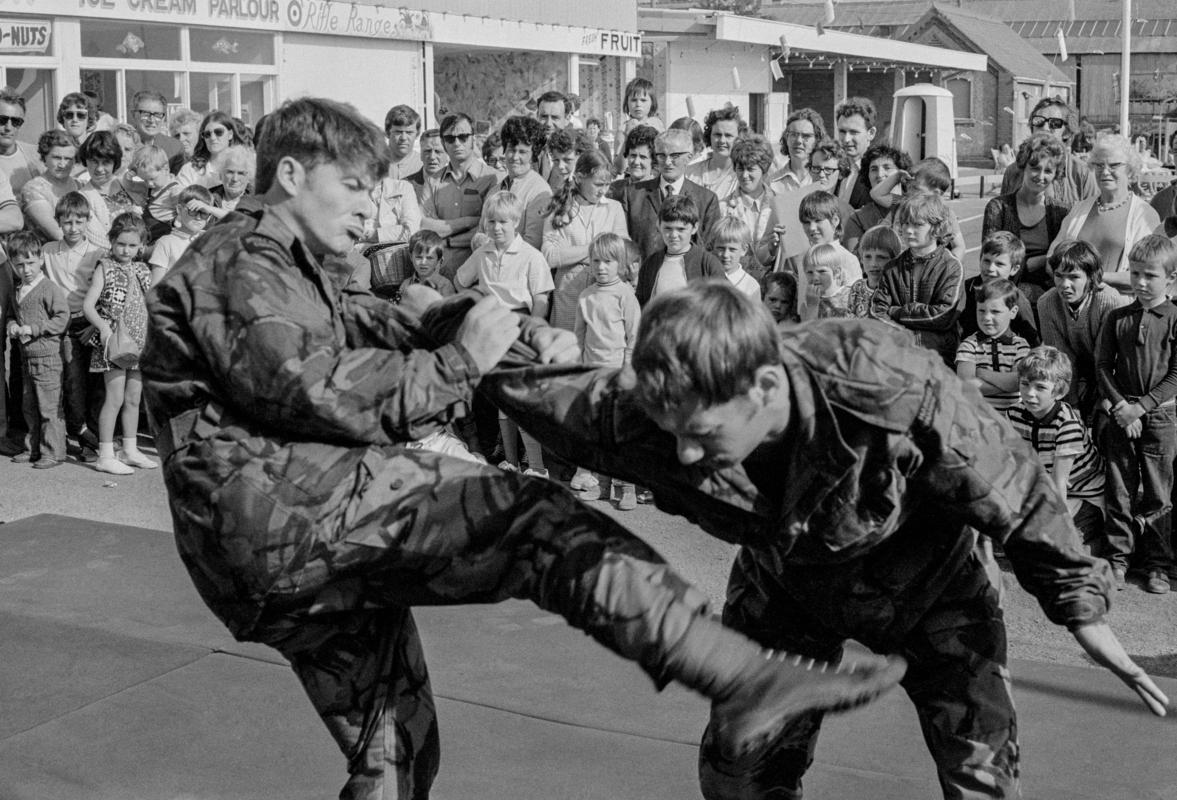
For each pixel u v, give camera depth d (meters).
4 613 4.50
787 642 2.52
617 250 5.98
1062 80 43.50
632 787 3.29
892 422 2.13
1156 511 5.05
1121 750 3.42
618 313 6.00
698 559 5.49
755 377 1.98
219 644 4.23
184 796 3.31
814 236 6.14
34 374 7.06
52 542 5.27
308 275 2.28
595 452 2.26
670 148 6.63
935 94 21.42
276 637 2.38
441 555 2.22
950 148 22.05
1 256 7.20
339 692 2.51
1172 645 4.47
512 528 2.21
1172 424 5.03
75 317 7.12
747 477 2.18
